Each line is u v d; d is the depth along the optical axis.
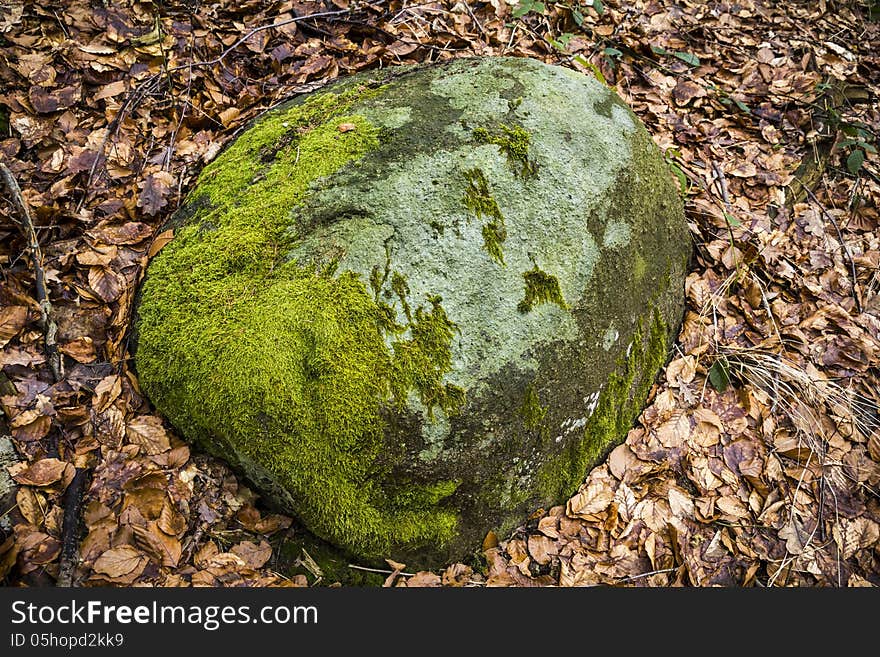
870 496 1.66
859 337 1.87
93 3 1.89
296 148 1.46
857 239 2.10
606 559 1.48
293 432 1.28
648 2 2.58
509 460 1.38
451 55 2.07
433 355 1.29
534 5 2.19
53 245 1.57
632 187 1.52
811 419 1.71
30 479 1.32
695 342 1.74
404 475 1.31
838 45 2.64
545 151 1.42
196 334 1.33
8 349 1.44
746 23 2.66
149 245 1.52
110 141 1.71
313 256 1.33
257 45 1.94
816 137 2.22
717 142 2.19
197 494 1.37
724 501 1.59
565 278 1.40
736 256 1.89
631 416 1.61
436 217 1.34
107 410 1.40
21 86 1.74
